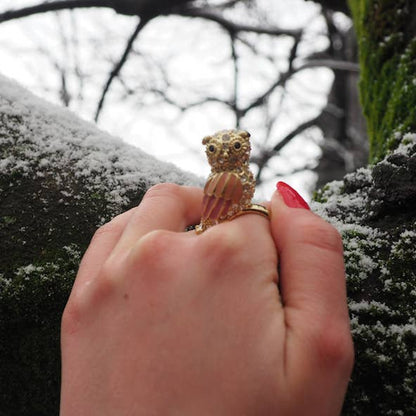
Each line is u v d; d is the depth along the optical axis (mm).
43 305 233
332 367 184
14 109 277
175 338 188
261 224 204
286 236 201
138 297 194
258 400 182
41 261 238
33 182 255
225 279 190
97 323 199
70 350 201
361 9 401
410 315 221
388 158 255
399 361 214
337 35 1070
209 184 210
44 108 285
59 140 271
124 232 216
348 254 238
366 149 962
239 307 188
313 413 183
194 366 186
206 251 191
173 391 185
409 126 297
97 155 271
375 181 257
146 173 271
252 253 194
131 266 197
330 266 193
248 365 184
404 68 328
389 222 249
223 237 192
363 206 264
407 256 232
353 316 225
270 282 193
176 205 224
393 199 247
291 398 182
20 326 234
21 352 234
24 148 263
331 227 199
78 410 193
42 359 233
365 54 377
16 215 246
